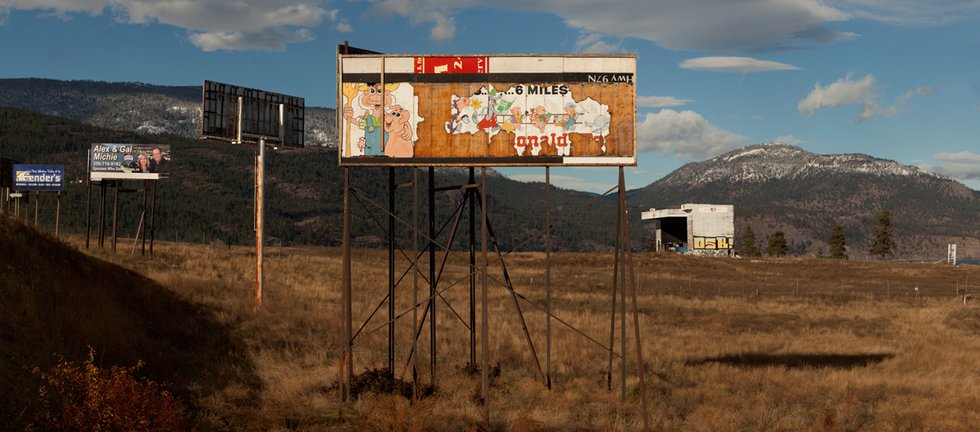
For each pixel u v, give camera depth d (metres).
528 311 46.62
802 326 44.41
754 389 26.12
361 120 22.42
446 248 25.81
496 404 23.36
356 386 23.88
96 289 28.75
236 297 40.53
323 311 39.62
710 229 159.50
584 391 25.14
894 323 46.53
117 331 24.17
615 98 22.56
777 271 99.81
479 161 22.28
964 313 48.47
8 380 16.28
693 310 51.44
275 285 50.53
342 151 22.36
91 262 33.91
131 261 51.66
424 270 74.81
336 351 30.47
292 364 27.39
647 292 65.38
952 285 84.06
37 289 23.56
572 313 46.09
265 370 26.17
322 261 76.69
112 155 61.97
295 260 73.56
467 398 23.69
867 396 25.38
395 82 22.45
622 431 20.28
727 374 28.47
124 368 17.56
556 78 22.58
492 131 22.42
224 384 22.98
